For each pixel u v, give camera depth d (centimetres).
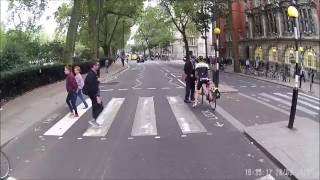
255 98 2350
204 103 1969
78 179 872
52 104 1914
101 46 7719
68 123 1488
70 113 1694
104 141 1206
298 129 1338
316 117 1778
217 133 1306
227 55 7706
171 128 1383
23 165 979
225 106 1928
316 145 1116
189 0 6272
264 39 6141
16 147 1154
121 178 873
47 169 945
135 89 2769
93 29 4909
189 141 1197
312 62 4791
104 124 1460
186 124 1449
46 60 3972
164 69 5909
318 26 4778
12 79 2088
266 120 1552
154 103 2008
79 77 1809
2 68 2561
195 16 6512
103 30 7338
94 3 4906
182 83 3241
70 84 1612
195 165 960
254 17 6569
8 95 2028
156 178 870
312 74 3950
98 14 5116
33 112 1694
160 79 3762
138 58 9644
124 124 1461
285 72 4197
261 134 1249
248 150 1101
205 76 1845
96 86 1394
